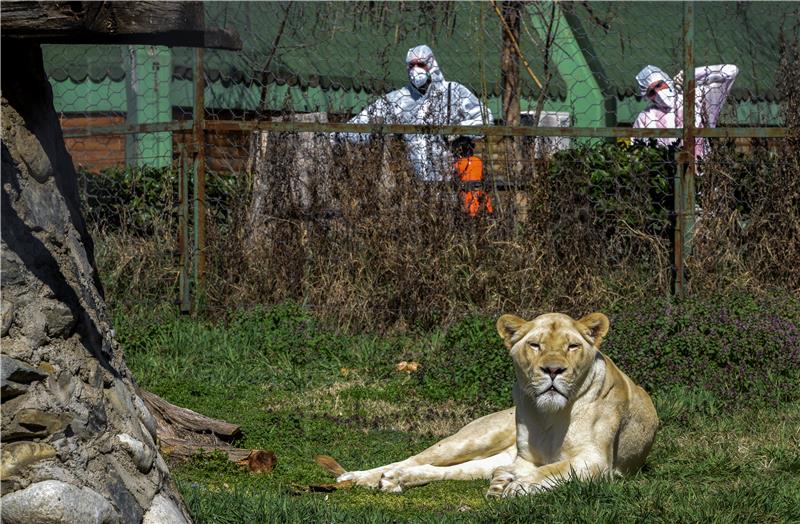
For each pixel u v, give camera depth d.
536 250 14.14
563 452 8.09
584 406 8.07
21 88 5.18
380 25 19.81
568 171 14.52
